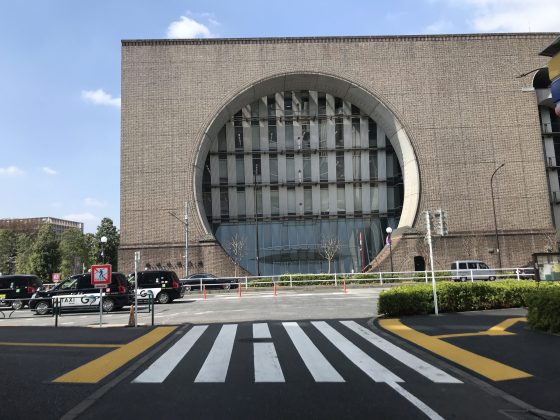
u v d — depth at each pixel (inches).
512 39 1847.9
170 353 386.6
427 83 1812.3
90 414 226.7
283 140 1972.2
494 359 339.9
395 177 1973.4
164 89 1758.1
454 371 310.2
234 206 1940.2
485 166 1775.3
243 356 367.6
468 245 1720.0
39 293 875.4
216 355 373.7
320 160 1978.3
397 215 1964.8
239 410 230.5
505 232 1738.4
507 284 650.8
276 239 1930.4
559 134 1910.7
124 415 224.5
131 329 557.6
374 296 1005.8
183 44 1787.6
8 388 277.7
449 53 1830.7
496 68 1830.7
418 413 225.3
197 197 1717.5
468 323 511.2
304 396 254.2
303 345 412.2
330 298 963.3
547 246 1717.5
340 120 1990.7
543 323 437.1
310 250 1925.4
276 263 1910.7
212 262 1658.5
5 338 497.7
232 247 1888.5
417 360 346.0
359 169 1980.8
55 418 221.8
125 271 1652.3
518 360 333.7
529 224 1752.0
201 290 1306.6
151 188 1702.8
